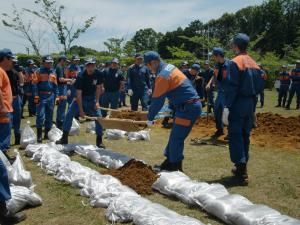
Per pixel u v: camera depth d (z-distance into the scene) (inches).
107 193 232.4
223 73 263.7
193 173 296.8
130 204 212.4
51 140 407.2
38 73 417.1
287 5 2741.1
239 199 210.5
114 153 328.5
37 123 409.7
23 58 1207.6
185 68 561.9
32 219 218.7
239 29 2797.7
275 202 238.1
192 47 2888.8
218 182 275.6
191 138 429.1
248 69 263.3
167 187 244.4
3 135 290.7
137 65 513.3
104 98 502.0
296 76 743.1
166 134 455.2
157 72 279.7
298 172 300.7
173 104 278.2
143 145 394.3
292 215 219.3
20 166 260.5
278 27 2623.0
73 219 216.8
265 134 446.6
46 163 308.5
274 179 282.8
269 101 919.7
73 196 249.0
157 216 195.0
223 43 2075.5
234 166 303.6
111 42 1535.4
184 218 189.8
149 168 280.2
